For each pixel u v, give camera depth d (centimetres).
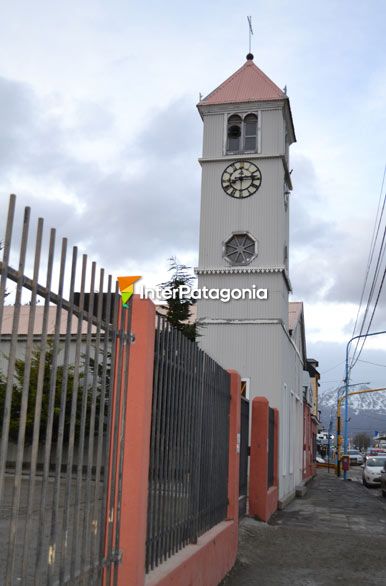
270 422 1625
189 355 704
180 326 1773
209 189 2375
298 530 1326
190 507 718
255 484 1425
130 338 504
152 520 573
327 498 2280
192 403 723
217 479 880
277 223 2298
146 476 515
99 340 433
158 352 574
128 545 490
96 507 438
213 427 850
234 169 2362
